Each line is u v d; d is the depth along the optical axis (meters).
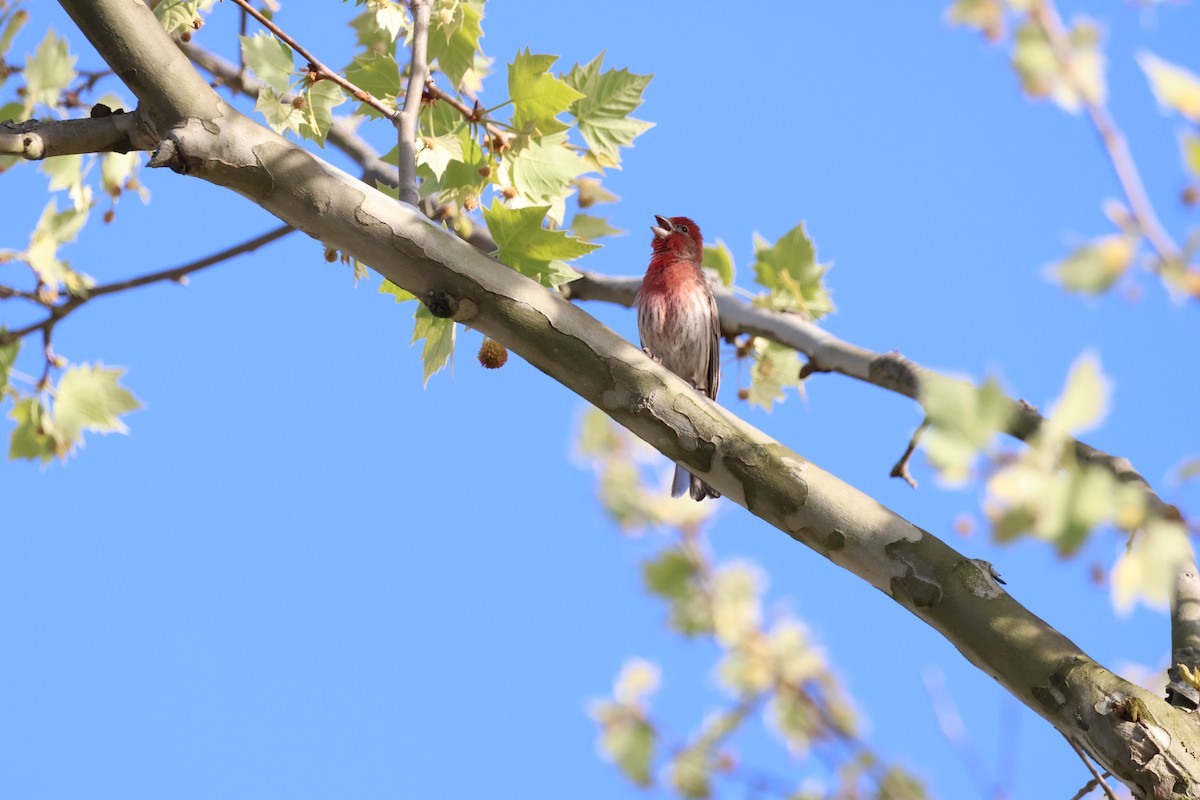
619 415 7.81
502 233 8.37
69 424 10.65
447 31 10.24
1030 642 6.99
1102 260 4.07
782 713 11.59
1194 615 7.62
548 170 9.70
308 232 7.83
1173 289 4.04
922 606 7.21
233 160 7.47
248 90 12.13
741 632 11.95
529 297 7.79
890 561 7.32
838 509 7.46
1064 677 6.86
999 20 4.38
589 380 7.79
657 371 7.80
